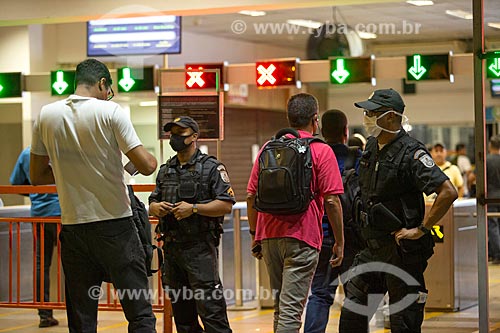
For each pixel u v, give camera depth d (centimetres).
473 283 881
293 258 513
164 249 559
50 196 789
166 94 712
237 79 1038
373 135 480
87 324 492
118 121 475
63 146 477
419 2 1107
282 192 504
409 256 469
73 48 1270
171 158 570
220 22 1362
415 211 471
